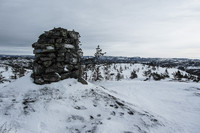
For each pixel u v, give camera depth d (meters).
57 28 15.66
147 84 29.62
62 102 11.40
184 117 13.18
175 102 18.03
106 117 10.46
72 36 16.08
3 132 7.09
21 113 9.67
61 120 9.52
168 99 19.30
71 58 15.52
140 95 20.59
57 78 14.25
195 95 20.78
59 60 14.87
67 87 13.59
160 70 154.88
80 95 12.84
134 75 100.94
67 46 15.44
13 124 8.37
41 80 13.88
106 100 12.86
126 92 21.59
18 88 13.34
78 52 16.83
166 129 10.22
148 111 13.09
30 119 9.12
